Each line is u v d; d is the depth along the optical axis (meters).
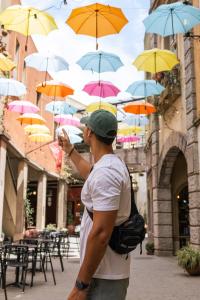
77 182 32.38
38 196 23.75
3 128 15.50
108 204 1.87
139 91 12.09
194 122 11.40
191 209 11.59
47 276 10.12
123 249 2.00
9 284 8.45
